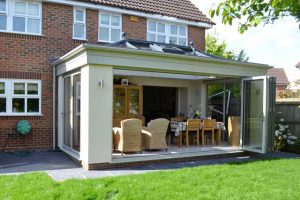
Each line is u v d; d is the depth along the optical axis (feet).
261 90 38.11
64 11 43.32
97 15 45.96
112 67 30.99
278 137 44.50
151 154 33.73
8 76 39.34
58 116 41.34
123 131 32.99
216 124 42.86
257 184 23.43
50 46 42.14
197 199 19.85
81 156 31.58
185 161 35.12
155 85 50.42
